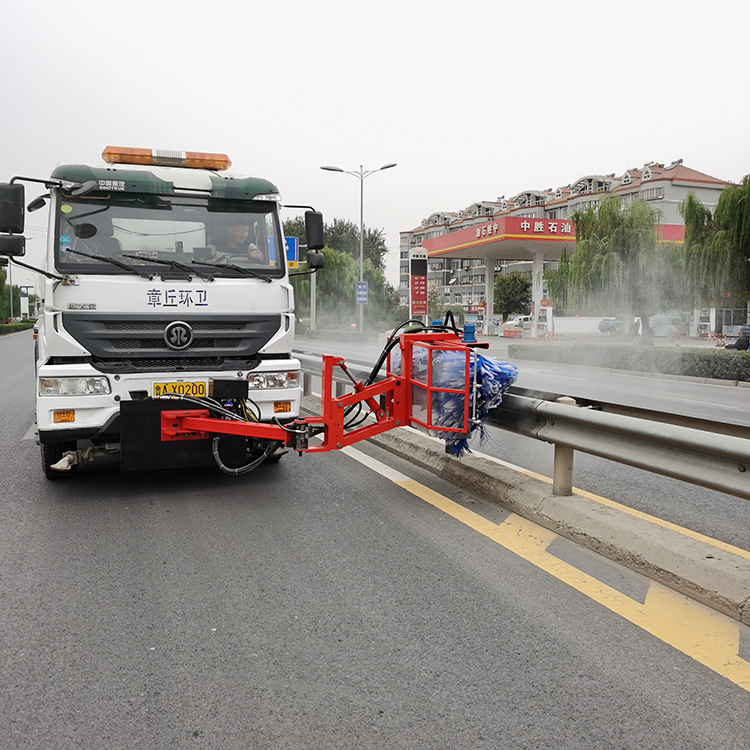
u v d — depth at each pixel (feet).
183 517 16.70
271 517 16.66
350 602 11.82
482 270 277.03
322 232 21.62
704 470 12.42
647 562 12.81
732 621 11.00
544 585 12.46
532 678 9.36
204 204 19.22
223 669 9.66
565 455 16.26
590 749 7.86
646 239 80.59
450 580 12.73
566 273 88.63
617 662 9.76
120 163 19.58
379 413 19.40
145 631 10.78
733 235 67.21
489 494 18.01
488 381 17.03
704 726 8.26
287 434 17.67
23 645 10.34
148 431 17.49
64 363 17.66
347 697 8.95
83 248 17.95
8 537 15.20
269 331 19.10
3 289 249.96
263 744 8.00
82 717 8.53
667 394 46.03
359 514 16.85
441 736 8.12
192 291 18.26
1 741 8.05
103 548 14.52
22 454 24.16
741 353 55.88
